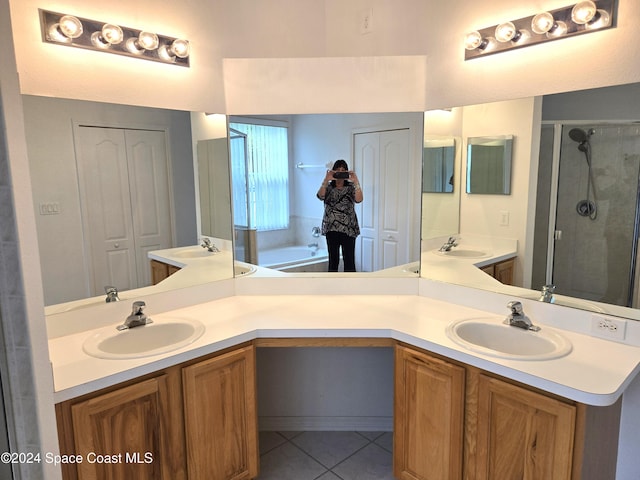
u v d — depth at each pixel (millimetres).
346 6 2584
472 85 2092
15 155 1177
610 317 1731
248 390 1910
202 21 2186
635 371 1486
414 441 1872
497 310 2090
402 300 2328
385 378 2523
